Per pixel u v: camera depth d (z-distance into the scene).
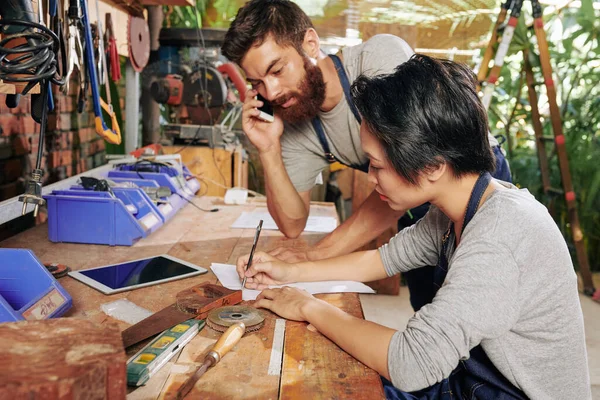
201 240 1.80
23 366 0.60
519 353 1.03
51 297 1.11
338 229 1.68
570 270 1.02
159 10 3.32
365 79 1.03
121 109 3.48
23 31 1.22
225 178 3.01
